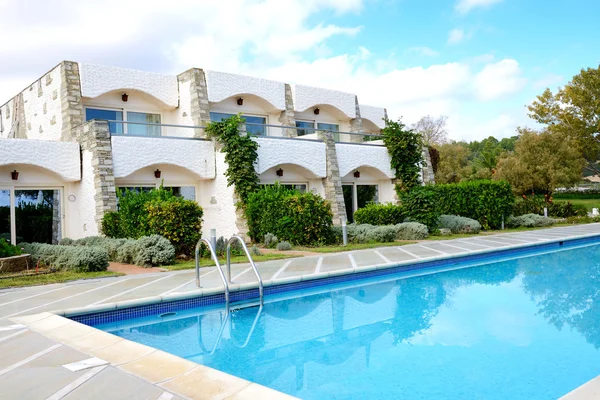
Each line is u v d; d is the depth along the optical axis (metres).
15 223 16.25
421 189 20.64
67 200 17.44
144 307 8.38
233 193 18.83
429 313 8.46
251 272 11.19
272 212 17.25
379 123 30.86
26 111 22.92
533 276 11.83
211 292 9.14
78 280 10.64
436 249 14.93
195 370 4.61
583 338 6.77
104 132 16.30
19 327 6.54
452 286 10.81
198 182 20.30
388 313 8.54
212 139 19.55
